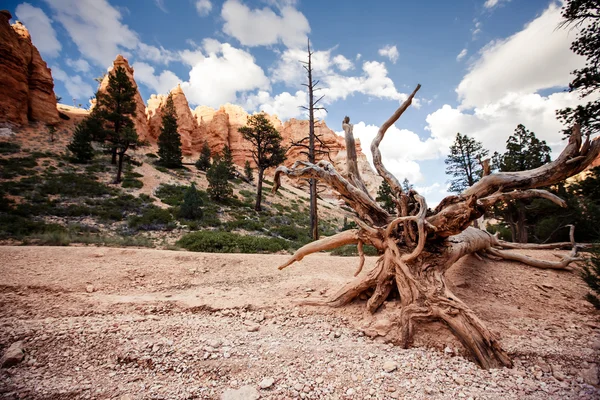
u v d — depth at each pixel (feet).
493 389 8.65
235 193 111.34
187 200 68.59
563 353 10.84
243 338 12.46
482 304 16.22
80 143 98.27
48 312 14.82
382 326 13.34
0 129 105.40
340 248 40.86
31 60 129.80
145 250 28.37
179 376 9.48
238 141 233.55
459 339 11.87
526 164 58.23
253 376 9.43
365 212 18.15
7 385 8.84
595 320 14.34
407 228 16.12
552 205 47.57
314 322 14.80
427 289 13.67
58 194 67.67
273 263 27.58
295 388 8.65
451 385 8.91
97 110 106.63
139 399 8.15
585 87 34.50
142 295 18.51
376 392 8.45
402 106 18.78
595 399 7.93
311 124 56.03
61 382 9.07
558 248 27.86
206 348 11.23
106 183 84.48
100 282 19.90
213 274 23.93
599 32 31.99
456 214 14.10
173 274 22.98
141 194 79.30
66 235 39.73
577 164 12.94
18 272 19.62
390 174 17.69
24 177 73.31
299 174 20.01
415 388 8.68
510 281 19.92
